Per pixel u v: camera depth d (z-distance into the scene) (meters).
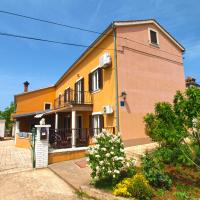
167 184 6.25
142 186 5.70
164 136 6.43
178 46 15.91
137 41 13.39
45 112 18.75
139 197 5.58
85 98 15.63
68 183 7.10
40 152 9.51
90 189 6.19
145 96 12.88
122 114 11.70
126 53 12.67
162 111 6.66
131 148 10.76
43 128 9.72
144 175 6.30
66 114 19.44
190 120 6.38
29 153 13.77
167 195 5.81
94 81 14.76
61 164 9.58
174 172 7.36
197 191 6.19
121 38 12.65
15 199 5.94
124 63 12.45
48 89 26.34
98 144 6.60
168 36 15.39
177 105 6.60
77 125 16.97
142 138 12.07
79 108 13.96
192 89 6.43
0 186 6.99
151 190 5.74
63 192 6.46
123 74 12.27
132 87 12.44
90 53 15.55
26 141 16.95
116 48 12.30
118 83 11.96
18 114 22.98
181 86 15.23
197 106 6.16
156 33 14.73
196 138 6.64
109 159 6.37
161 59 14.49
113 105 12.01
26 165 9.95
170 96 14.26
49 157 9.85
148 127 8.20
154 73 13.78
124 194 5.61
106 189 6.13
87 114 15.30
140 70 13.06
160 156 7.53
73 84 19.19
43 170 9.05
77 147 11.07
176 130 6.30
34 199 5.93
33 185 7.07
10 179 7.75
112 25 12.35
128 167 6.89
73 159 10.48
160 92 13.75
